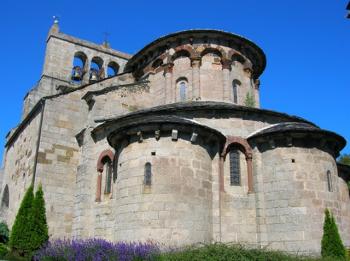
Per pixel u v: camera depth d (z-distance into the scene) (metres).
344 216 24.44
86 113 28.39
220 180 20.95
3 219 34.12
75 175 26.61
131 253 14.54
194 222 18.89
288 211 19.72
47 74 42.69
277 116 23.66
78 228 22.48
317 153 20.84
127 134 20.47
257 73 32.03
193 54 28.42
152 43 29.80
